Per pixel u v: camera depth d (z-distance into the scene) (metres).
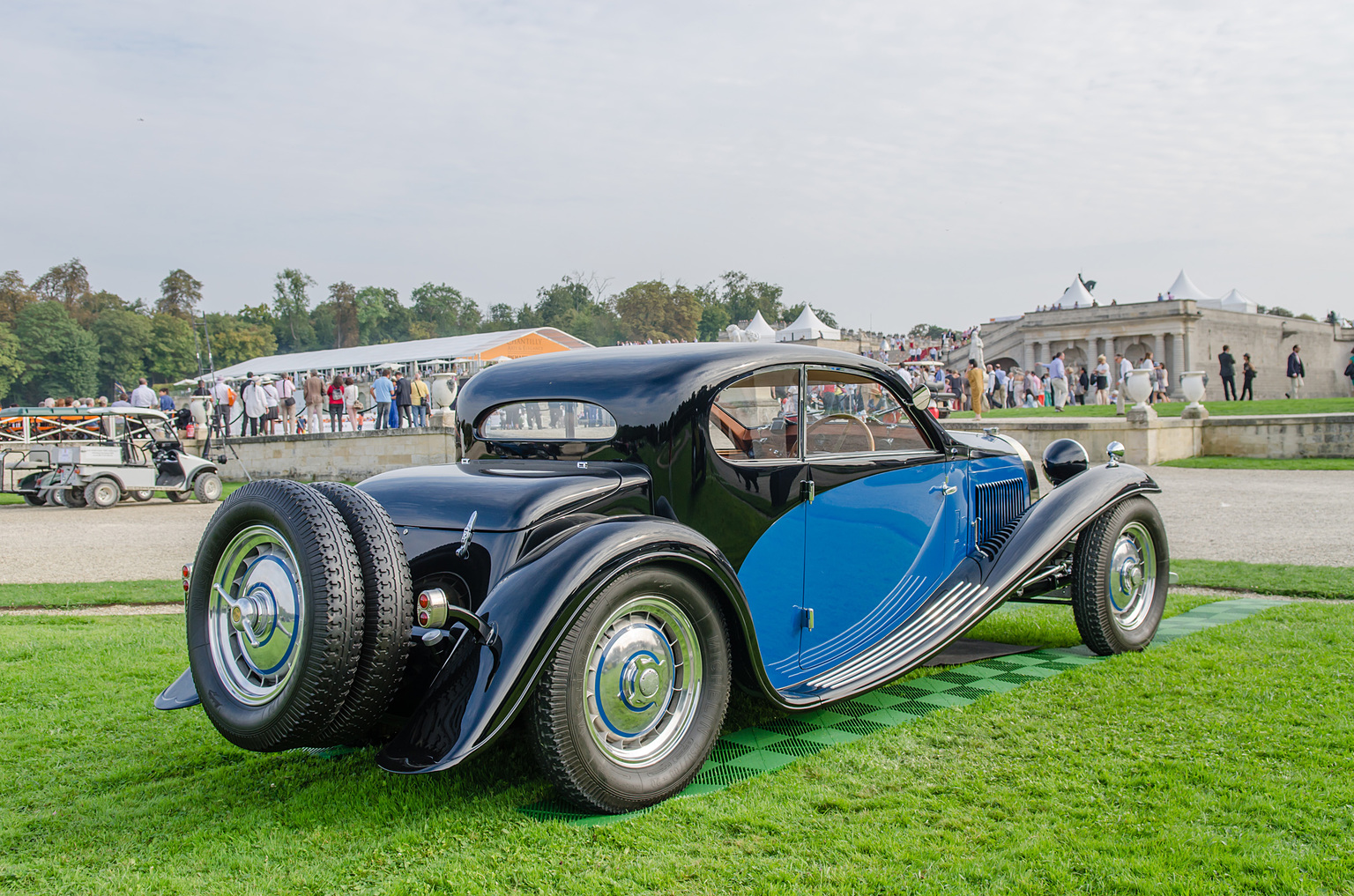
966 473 4.62
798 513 3.69
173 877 2.53
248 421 23.94
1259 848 2.54
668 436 3.30
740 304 120.00
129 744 3.69
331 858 2.62
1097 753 3.28
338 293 135.25
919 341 82.38
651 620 3.06
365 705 2.75
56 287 112.38
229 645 3.07
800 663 3.73
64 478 16.14
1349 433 17.92
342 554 2.72
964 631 4.07
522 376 3.77
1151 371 29.95
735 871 2.49
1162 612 4.94
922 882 2.41
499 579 2.93
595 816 2.87
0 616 6.62
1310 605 5.74
